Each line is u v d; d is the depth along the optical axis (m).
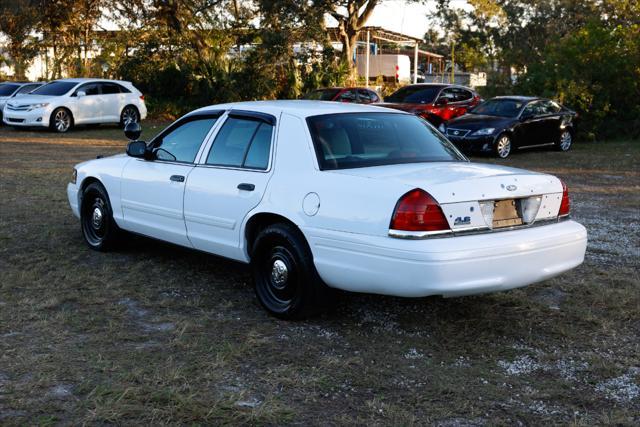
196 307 5.44
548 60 23.66
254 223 5.33
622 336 4.98
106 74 32.81
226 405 3.74
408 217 4.36
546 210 4.91
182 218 5.92
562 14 57.97
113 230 6.89
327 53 31.89
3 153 16.30
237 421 3.60
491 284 4.47
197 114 6.12
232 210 5.40
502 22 59.03
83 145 18.59
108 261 6.76
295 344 4.69
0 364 4.26
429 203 4.36
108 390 3.89
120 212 6.71
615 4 29.78
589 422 3.67
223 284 6.06
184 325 4.98
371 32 41.75
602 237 8.12
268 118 5.45
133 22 32.66
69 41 34.47
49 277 6.17
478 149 17.06
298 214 4.90
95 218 7.11
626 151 19.06
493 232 4.59
